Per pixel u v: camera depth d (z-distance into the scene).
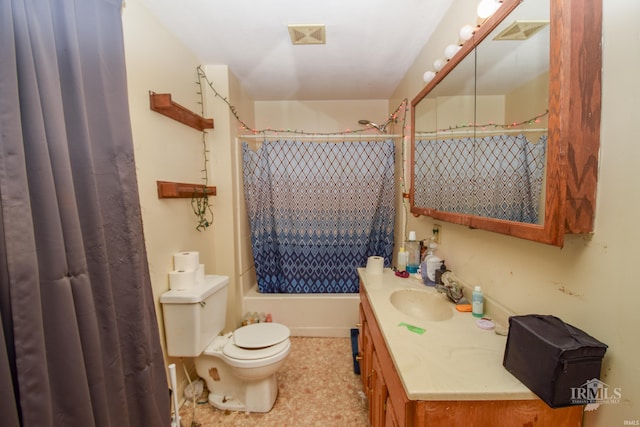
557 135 0.69
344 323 2.50
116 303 1.13
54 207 0.83
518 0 0.83
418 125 1.81
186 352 1.58
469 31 1.16
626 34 0.62
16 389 0.76
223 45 1.87
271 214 2.53
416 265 1.80
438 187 1.53
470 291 1.31
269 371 1.58
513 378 0.77
